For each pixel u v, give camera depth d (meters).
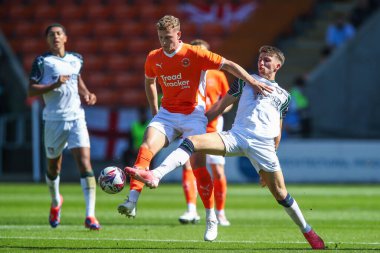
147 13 96.00
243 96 25.14
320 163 66.25
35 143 71.06
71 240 27.00
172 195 53.78
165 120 26.41
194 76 26.20
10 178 71.56
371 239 28.48
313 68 83.00
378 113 76.56
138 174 22.89
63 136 31.41
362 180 66.12
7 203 45.81
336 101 76.50
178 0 95.56
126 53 93.75
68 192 55.59
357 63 76.69
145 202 47.91
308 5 87.69
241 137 24.41
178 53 25.95
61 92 31.08
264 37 84.75
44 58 31.00
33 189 58.38
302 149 66.19
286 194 24.66
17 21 100.06
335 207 44.31
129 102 87.31
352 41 76.56
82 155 31.31
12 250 23.95
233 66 25.38
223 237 29.06
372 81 76.56
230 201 48.78
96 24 96.56
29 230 30.83
